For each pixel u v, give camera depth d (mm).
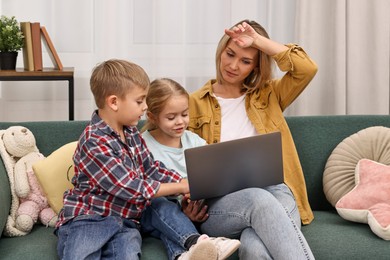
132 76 2008
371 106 3127
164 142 2270
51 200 2205
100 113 2070
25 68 2734
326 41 3105
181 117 2207
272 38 3141
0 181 2100
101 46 2955
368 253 2010
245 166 2031
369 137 2461
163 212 2031
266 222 1893
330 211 2512
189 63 3078
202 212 2084
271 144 2062
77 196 2002
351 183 2387
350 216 2215
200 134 2416
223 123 2412
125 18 2979
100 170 1949
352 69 3092
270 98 2455
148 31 3020
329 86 3145
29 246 1986
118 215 2000
